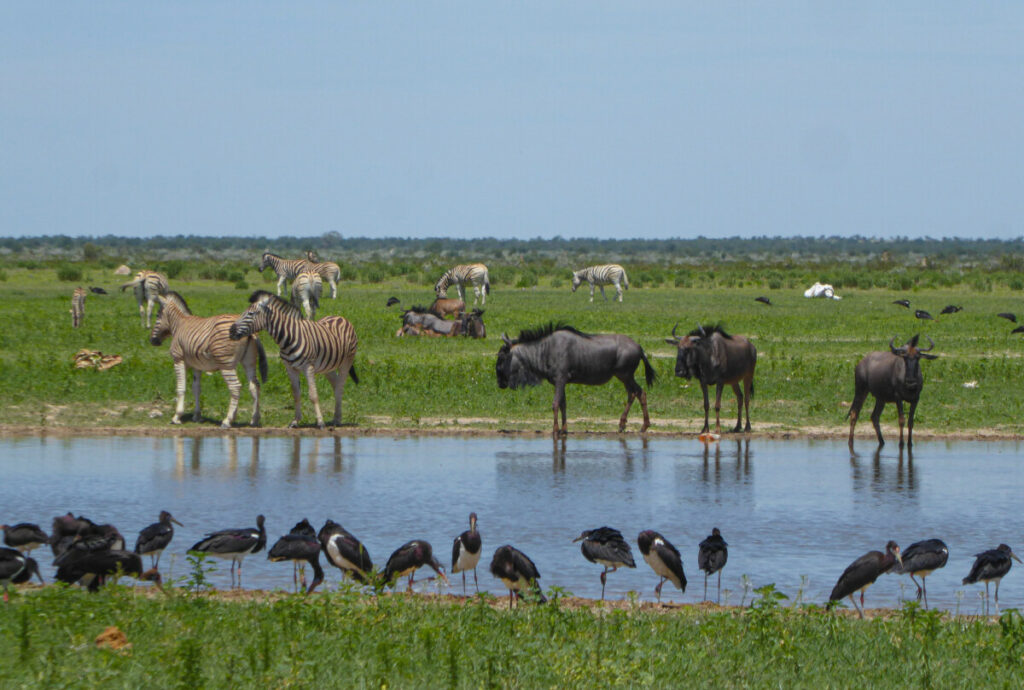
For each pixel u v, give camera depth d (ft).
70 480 170.30
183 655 77.77
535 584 101.50
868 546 137.28
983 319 451.53
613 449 208.64
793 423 236.84
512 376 223.71
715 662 84.28
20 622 85.81
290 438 213.46
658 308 517.55
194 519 145.89
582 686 77.56
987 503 162.30
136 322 382.83
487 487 170.60
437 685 77.25
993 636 93.40
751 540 139.85
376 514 150.51
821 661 86.28
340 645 84.58
